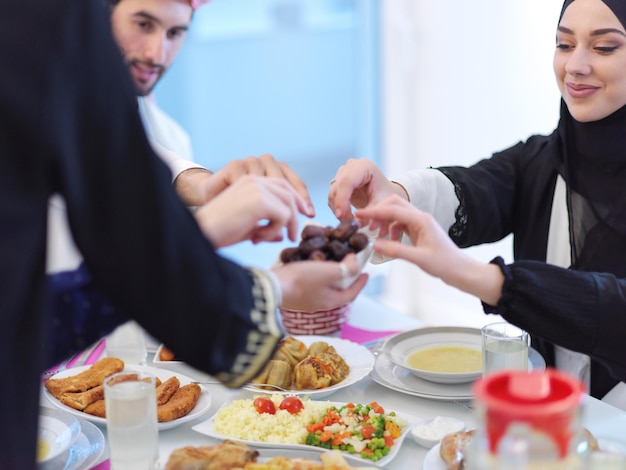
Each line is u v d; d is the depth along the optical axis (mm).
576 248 1561
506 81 2951
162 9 1732
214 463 939
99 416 1192
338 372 1293
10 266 724
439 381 1289
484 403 630
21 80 698
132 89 767
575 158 1557
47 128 707
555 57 1513
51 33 703
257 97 4902
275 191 972
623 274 1504
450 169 1650
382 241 1045
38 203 737
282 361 1282
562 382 652
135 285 771
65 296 904
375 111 3686
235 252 3779
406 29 3291
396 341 1440
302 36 4820
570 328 1156
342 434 1082
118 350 1399
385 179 1448
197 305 783
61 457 1053
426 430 1099
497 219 1670
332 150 4801
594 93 1452
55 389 1241
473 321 3262
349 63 4789
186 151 2281
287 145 4898
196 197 1453
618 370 1345
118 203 754
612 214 1509
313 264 937
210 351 804
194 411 1190
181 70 4871
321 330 1543
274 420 1115
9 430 774
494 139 3045
